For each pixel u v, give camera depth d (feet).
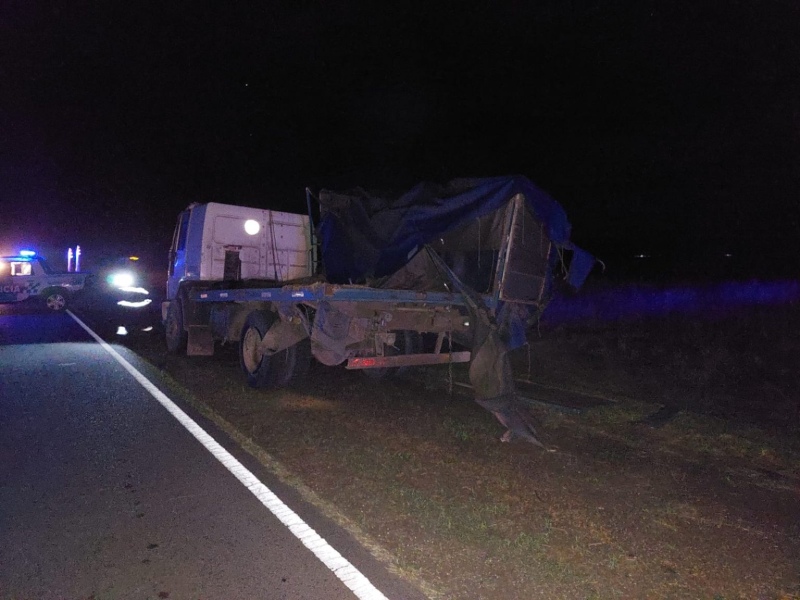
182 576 12.25
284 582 12.07
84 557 12.97
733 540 14.53
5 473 17.72
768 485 18.12
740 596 12.14
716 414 25.63
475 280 26.78
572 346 42.52
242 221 36.94
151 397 27.27
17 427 22.30
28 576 12.20
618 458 20.24
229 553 13.19
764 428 23.47
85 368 34.06
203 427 22.59
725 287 64.39
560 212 27.25
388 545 13.75
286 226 38.45
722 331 45.09
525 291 27.09
